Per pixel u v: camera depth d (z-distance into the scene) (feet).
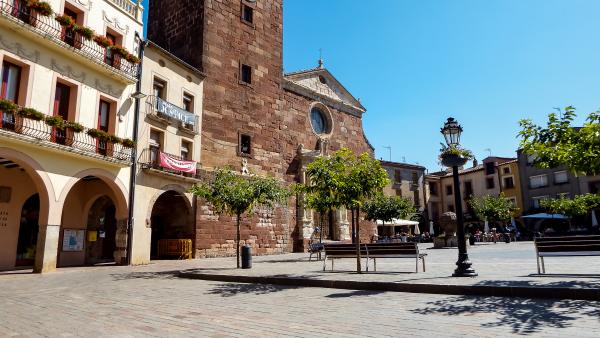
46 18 51.52
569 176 152.15
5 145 45.50
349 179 39.42
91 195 65.51
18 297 30.14
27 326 20.12
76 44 55.52
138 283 38.75
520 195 166.61
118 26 63.21
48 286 36.73
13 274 47.44
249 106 89.86
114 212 74.18
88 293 32.14
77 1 56.29
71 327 19.79
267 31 97.91
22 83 48.52
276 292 31.63
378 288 31.04
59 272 49.65
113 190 61.00
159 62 70.49
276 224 91.61
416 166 185.98
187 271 45.57
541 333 16.93
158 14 94.27
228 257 77.25
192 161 73.82
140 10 68.13
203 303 26.86
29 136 46.68
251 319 21.31
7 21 45.57
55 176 51.01
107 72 58.90
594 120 27.43
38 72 49.85
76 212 64.54
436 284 28.71
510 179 172.24
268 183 53.78
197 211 74.54
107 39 58.18
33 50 49.44
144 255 63.57
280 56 100.22
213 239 77.00
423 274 36.40
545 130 29.27
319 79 113.19
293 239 95.76
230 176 54.24
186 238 73.77
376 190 40.96
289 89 102.58
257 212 87.45
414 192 184.24
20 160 47.09
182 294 31.24
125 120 62.59
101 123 59.82
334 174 39.47
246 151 88.38
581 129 27.32
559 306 22.38
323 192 41.50
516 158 177.58
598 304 22.59
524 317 20.01
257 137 90.58
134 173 62.80
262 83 94.12
